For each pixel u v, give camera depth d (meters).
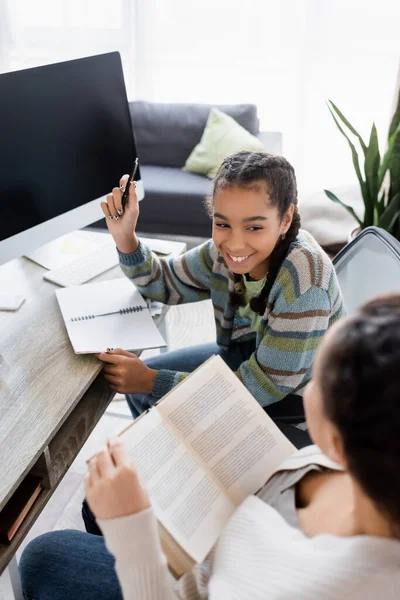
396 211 2.25
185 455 0.75
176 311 2.64
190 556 0.67
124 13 3.59
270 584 0.54
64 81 1.30
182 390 0.81
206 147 3.15
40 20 3.75
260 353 1.18
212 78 3.68
